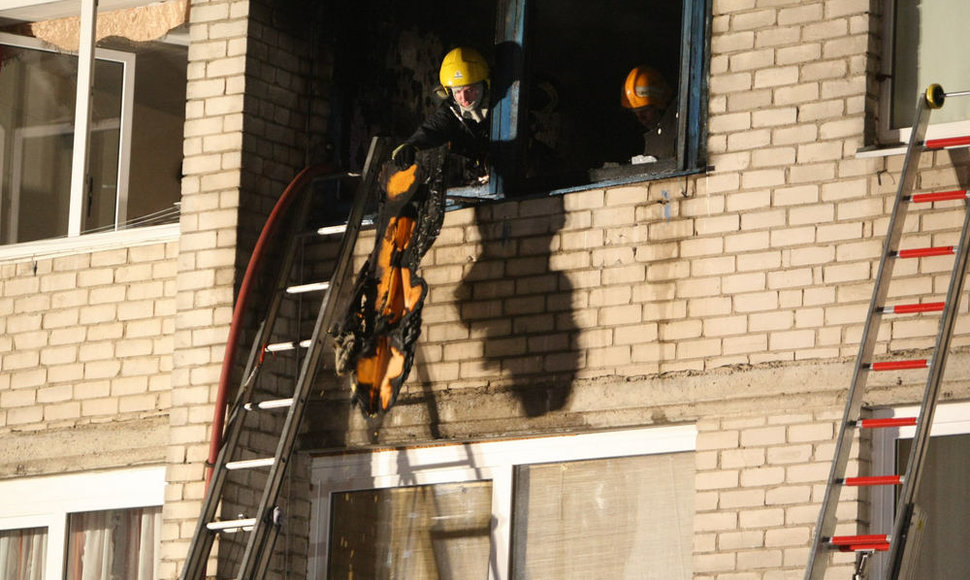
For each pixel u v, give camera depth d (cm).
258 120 3644
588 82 4622
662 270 3234
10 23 4156
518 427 3316
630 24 4622
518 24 3534
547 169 3788
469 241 3466
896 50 3167
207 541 3281
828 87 3134
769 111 3178
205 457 3466
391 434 3453
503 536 3309
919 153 2936
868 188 3062
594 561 3222
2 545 3816
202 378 3509
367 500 3500
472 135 3553
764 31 3212
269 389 3528
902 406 2978
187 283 3578
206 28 3694
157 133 4050
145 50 4094
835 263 3062
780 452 3027
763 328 3106
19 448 3788
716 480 3073
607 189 3328
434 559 3394
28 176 4072
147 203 4028
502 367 3369
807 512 2975
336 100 3803
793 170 3138
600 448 3256
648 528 3181
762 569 2992
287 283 3522
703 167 3231
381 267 3316
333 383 3534
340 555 3494
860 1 3138
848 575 2894
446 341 3441
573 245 3344
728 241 3177
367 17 3891
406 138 3841
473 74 3516
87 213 3984
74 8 4103
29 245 3875
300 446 3541
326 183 3709
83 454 3722
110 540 3712
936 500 2936
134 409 3678
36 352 3819
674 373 3170
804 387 3039
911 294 2986
